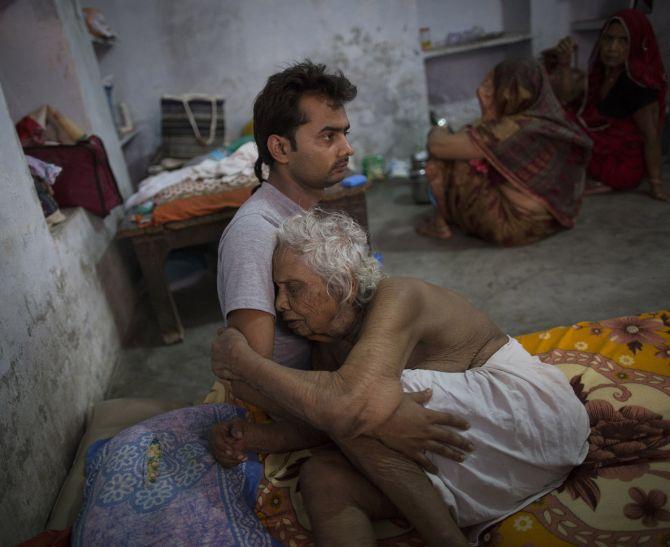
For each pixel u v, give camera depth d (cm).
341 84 173
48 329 240
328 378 145
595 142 467
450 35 629
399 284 160
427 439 147
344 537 142
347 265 158
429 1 630
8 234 222
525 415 154
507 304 334
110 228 389
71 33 388
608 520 151
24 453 193
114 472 168
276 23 550
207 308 396
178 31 535
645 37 431
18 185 245
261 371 151
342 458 161
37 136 342
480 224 414
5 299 205
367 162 604
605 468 165
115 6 516
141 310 402
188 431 187
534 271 367
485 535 156
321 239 161
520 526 153
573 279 348
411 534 159
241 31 545
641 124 443
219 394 226
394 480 146
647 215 419
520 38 602
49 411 222
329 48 569
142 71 541
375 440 149
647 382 195
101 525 155
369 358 143
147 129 557
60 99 381
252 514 169
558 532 150
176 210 335
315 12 554
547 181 397
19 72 371
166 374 322
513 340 184
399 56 586
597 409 185
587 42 620
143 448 175
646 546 142
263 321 162
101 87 446
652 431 174
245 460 177
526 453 154
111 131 447
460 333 170
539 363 174
